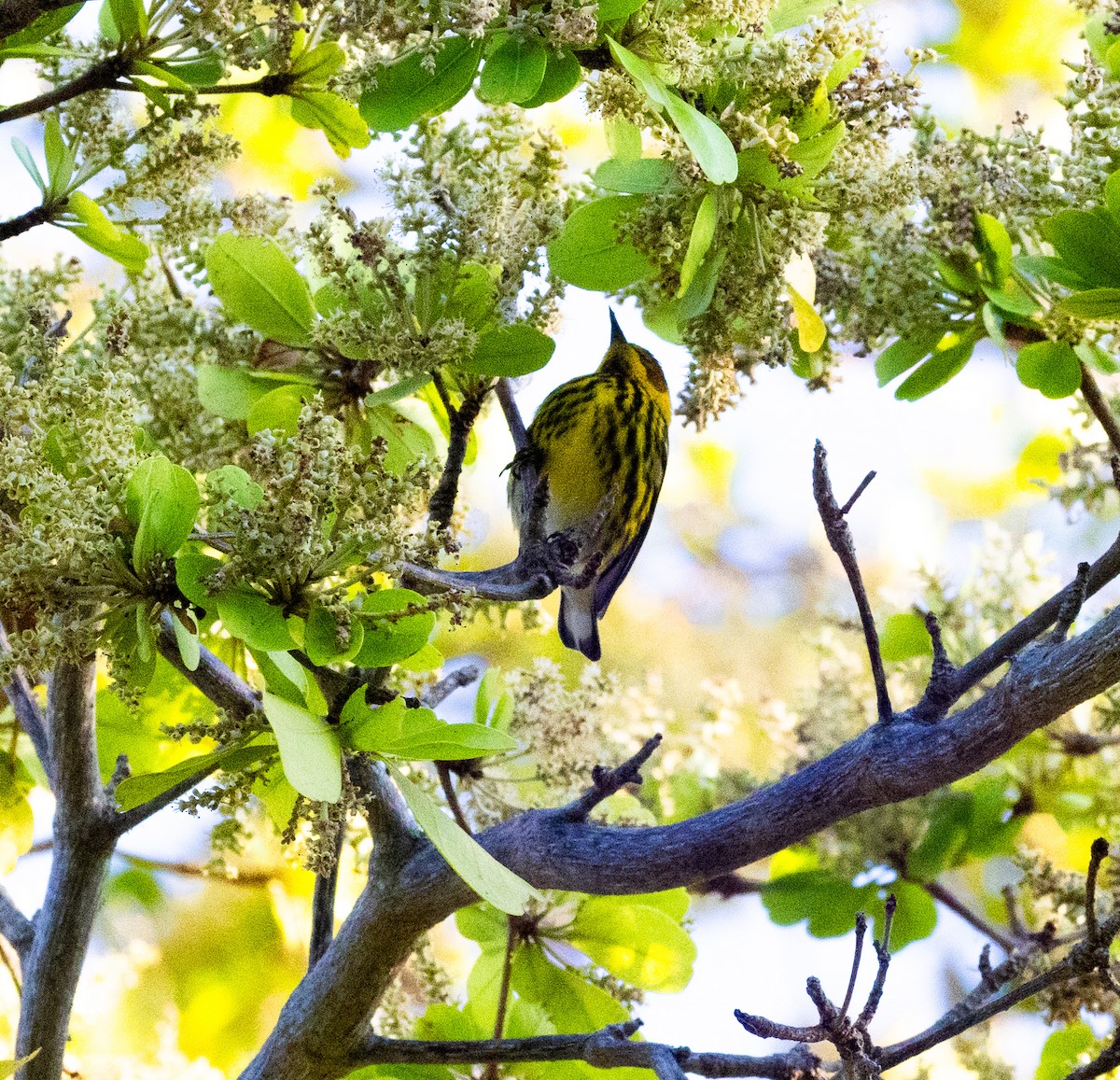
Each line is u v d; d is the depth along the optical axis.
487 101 6.28
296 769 4.87
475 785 8.16
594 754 8.22
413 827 7.07
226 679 6.45
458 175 6.97
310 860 5.23
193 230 6.89
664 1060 6.01
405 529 5.40
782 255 6.43
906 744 5.93
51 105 6.24
